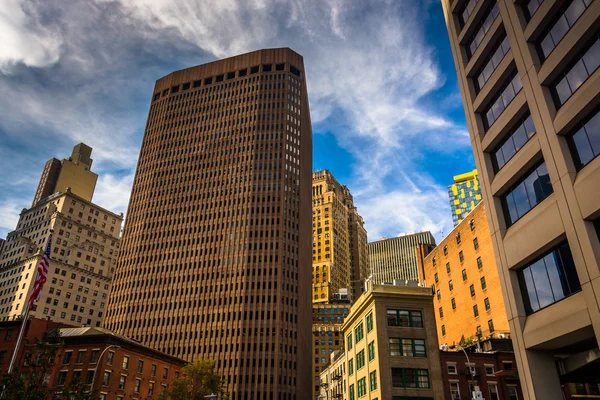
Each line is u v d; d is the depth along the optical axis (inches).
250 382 4626.0
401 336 2164.1
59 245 6038.4
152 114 6796.3
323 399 3272.6
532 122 1280.8
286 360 4756.4
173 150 6358.3
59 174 7224.4
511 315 1273.4
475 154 1534.2
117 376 2871.6
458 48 1702.8
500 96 1456.7
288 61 6535.4
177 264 5516.7
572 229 1061.8
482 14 1577.3
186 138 6382.9
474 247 3127.5
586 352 1149.1
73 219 6397.6
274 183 5743.1
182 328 5078.7
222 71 6707.7
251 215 5580.7
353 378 2532.0
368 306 2330.2
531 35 1273.4
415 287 2295.8
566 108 1121.4
